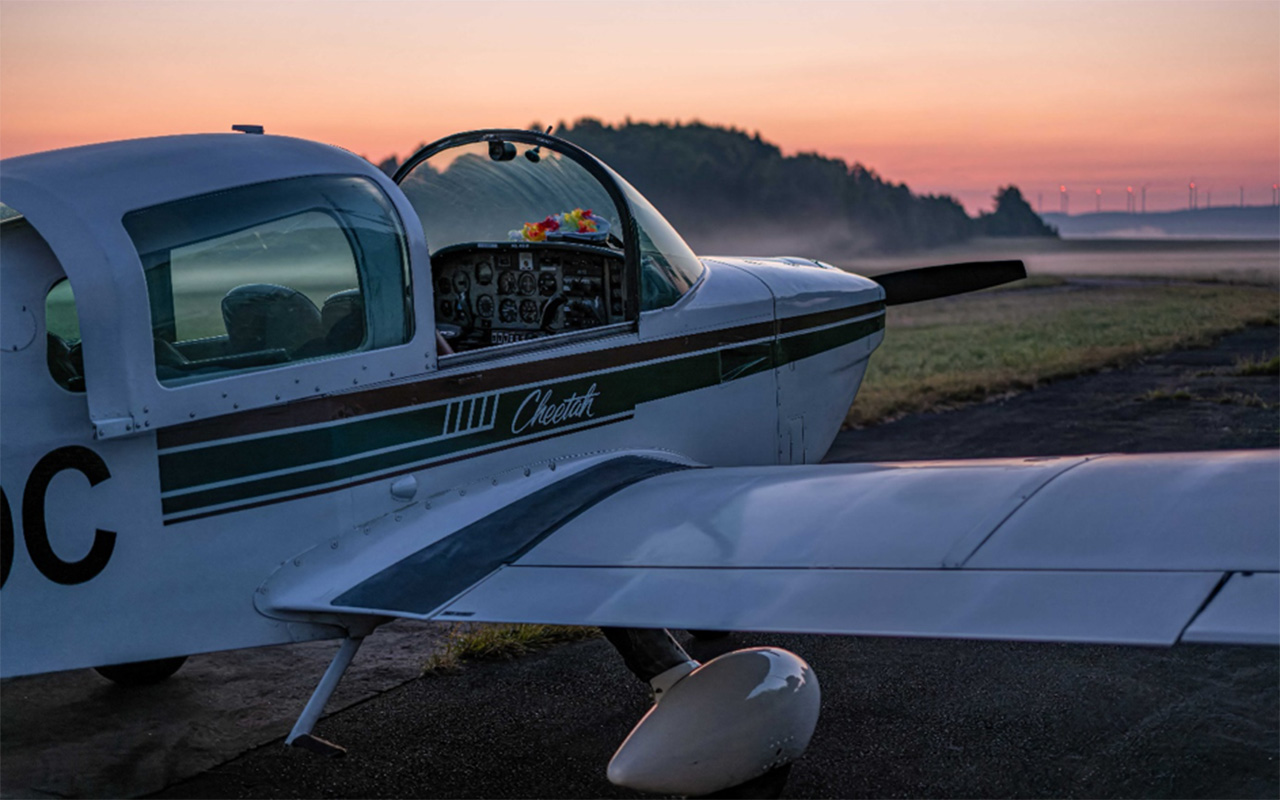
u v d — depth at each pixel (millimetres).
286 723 3514
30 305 2291
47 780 3098
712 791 2553
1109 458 2271
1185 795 2924
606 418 3367
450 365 2857
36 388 2283
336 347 2648
